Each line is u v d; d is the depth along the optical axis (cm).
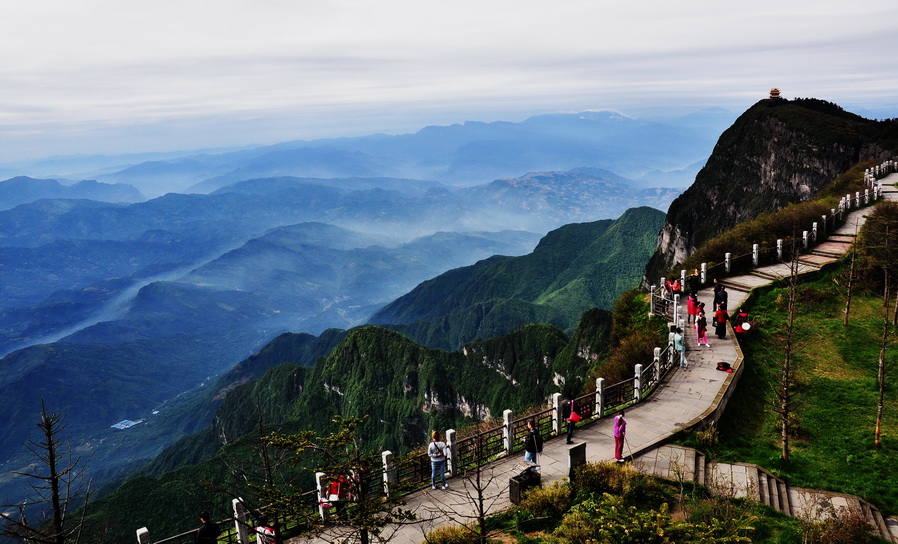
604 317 16075
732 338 3222
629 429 2405
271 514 1611
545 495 1841
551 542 1627
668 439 2302
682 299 3788
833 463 2200
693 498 1800
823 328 3247
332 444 1569
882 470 2123
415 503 2019
